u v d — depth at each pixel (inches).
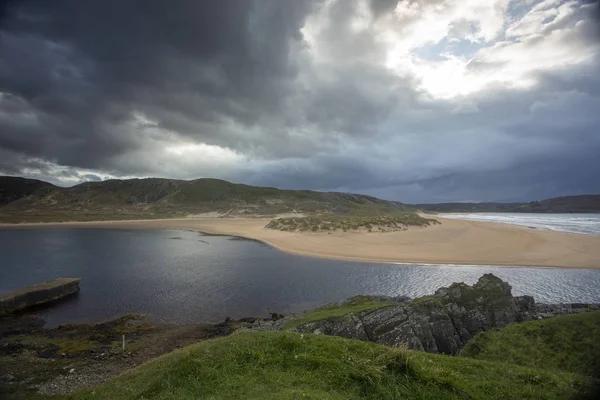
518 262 1738.4
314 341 478.6
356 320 741.3
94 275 1638.8
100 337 927.7
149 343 884.0
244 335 532.1
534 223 4525.1
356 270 1674.5
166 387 412.5
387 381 383.6
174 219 5767.7
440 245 2255.2
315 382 389.7
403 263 1800.0
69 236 3385.8
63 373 719.1
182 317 1082.1
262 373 413.1
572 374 438.6
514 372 424.2
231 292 1337.4
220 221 5265.8
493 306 850.1
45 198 7534.5
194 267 1801.2
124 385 453.1
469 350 585.3
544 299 1174.3
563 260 1753.2
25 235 3469.5
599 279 1419.8
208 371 424.8
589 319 563.2
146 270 1737.2
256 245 2623.0
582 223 4591.5
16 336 941.8
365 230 2920.8
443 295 874.1
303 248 2358.5
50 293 1253.7
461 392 369.4
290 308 1162.0
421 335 735.7
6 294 1254.3
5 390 642.2
